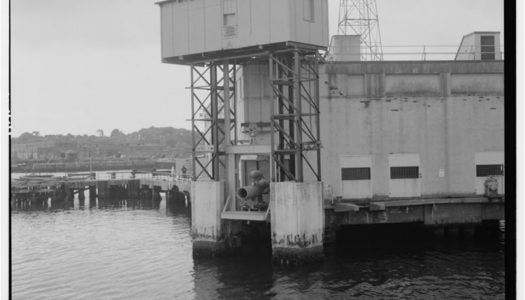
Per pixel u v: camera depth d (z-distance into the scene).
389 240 42.19
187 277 32.97
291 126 37.84
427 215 41.72
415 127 42.44
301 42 34.41
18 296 30.44
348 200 41.72
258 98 42.00
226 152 37.84
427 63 42.41
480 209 42.06
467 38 48.06
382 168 42.12
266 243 41.38
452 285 29.80
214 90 37.69
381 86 42.06
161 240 46.56
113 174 92.69
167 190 78.94
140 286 31.61
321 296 28.30
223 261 36.22
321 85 41.59
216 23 36.09
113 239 48.03
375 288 29.50
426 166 42.53
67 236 50.38
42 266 37.78
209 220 36.78
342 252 37.97
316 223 34.09
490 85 42.91
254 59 40.44
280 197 33.66
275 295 28.67
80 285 32.44
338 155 41.72
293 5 33.91
